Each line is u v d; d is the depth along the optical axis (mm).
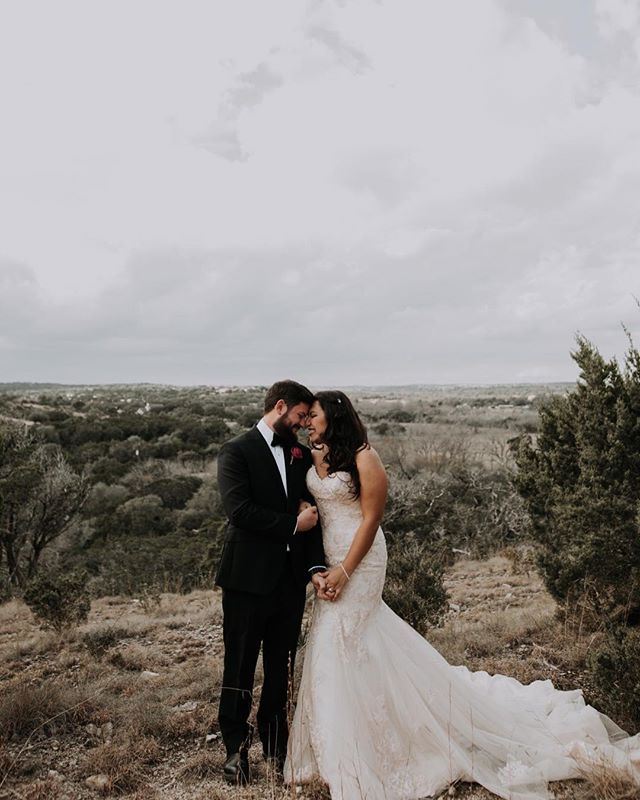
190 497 28281
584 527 5859
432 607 5996
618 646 4125
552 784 3441
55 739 4246
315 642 3705
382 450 29781
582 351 6266
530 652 5613
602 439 5973
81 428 40688
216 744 4172
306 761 3551
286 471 3859
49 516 19109
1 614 10336
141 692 5047
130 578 15188
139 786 3645
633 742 3637
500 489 17891
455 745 3568
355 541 3713
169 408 60031
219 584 3758
